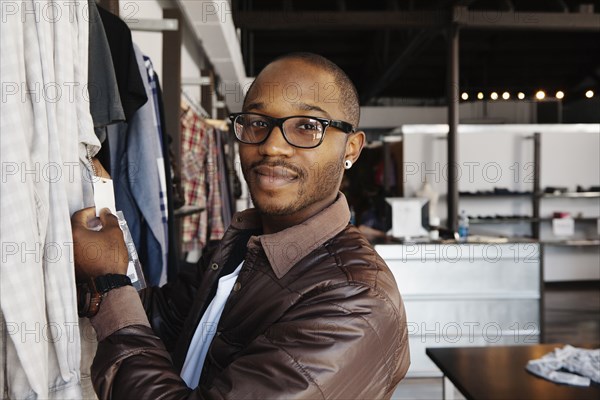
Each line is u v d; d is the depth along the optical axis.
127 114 1.45
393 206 4.64
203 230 3.62
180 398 0.72
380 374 0.78
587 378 1.86
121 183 1.70
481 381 1.88
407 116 10.55
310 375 0.70
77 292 0.83
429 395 3.74
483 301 4.20
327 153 0.86
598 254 7.82
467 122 9.60
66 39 0.87
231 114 0.88
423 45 6.52
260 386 0.70
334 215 0.88
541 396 1.73
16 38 0.73
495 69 10.39
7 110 0.70
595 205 7.17
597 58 9.62
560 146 6.74
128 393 0.72
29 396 0.77
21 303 0.69
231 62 4.86
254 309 0.84
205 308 1.02
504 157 6.83
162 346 0.79
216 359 0.87
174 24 2.18
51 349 0.80
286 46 9.17
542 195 6.63
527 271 4.21
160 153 1.92
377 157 8.68
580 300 6.74
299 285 0.81
